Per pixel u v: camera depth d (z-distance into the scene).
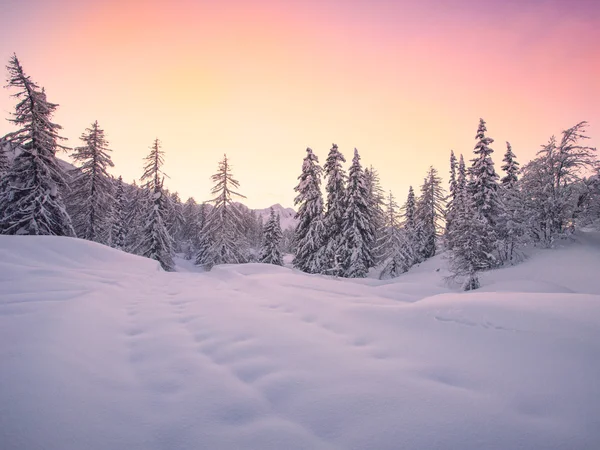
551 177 25.34
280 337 4.55
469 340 3.85
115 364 3.61
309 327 5.09
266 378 3.22
